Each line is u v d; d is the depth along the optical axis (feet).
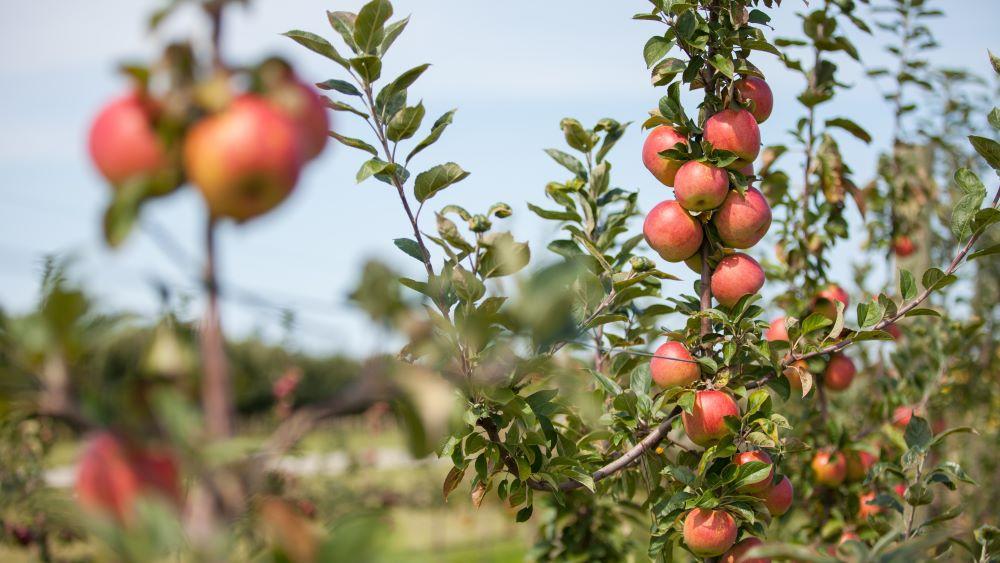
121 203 2.97
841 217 11.72
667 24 8.98
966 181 8.09
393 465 32.37
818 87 11.55
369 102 8.33
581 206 10.48
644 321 10.44
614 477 10.11
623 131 10.50
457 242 8.32
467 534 27.12
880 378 12.91
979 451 17.65
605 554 12.09
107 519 3.11
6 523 14.07
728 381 8.72
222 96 3.05
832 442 11.34
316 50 8.09
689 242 8.68
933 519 9.25
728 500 8.00
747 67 8.83
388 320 3.49
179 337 3.54
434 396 3.51
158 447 3.26
